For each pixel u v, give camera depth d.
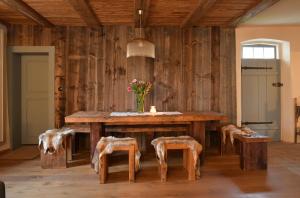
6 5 3.86
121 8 4.05
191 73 5.12
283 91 5.63
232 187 2.89
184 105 5.10
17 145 5.10
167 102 5.09
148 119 3.53
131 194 2.70
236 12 4.27
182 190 2.81
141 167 3.69
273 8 4.22
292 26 5.34
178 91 5.10
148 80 5.05
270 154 4.41
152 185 2.97
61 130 3.95
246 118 5.66
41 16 4.39
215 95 5.15
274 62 5.68
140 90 4.19
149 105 5.05
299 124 5.50
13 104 4.95
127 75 5.04
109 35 5.03
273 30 5.30
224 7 4.03
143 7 3.84
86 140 4.93
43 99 5.32
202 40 5.14
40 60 5.30
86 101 5.00
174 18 4.59
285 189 2.84
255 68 5.67
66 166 3.66
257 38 5.27
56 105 4.98
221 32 5.17
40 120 5.32
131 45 3.81
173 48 5.10
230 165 3.77
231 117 5.16
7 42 4.91
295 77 5.47
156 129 4.04
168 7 4.00
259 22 5.04
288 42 5.41
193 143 3.21
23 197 2.61
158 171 3.48
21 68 5.29
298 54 5.45
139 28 5.06
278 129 5.67
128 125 4.05
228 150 4.38
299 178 3.19
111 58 5.03
